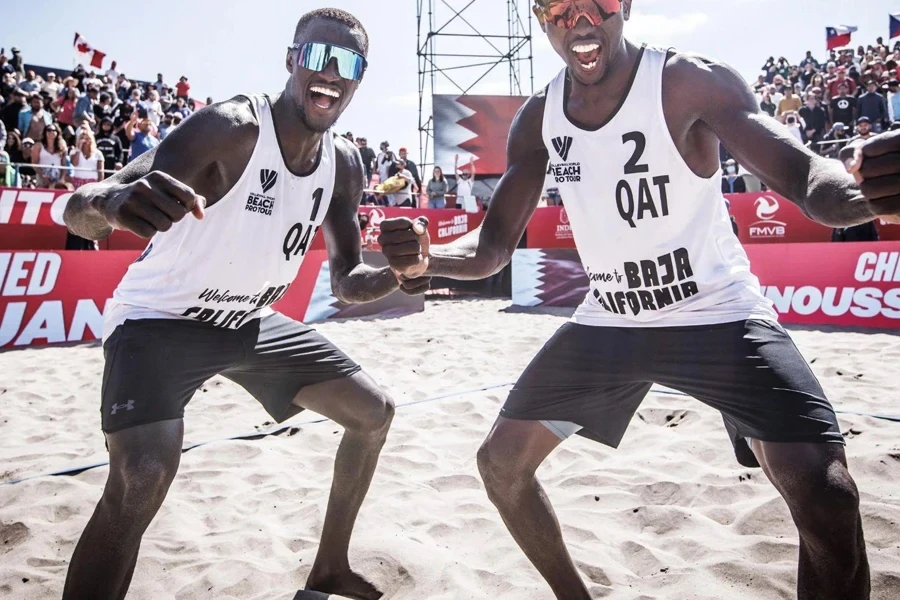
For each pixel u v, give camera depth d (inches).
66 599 72.6
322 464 146.1
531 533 81.8
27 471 144.9
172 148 79.3
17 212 340.8
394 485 131.3
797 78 625.0
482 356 257.0
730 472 133.0
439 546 108.3
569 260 418.0
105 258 314.2
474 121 607.2
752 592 91.4
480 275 88.1
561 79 82.7
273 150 86.7
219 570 101.0
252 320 96.0
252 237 87.7
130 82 614.5
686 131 74.5
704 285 77.3
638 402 86.8
